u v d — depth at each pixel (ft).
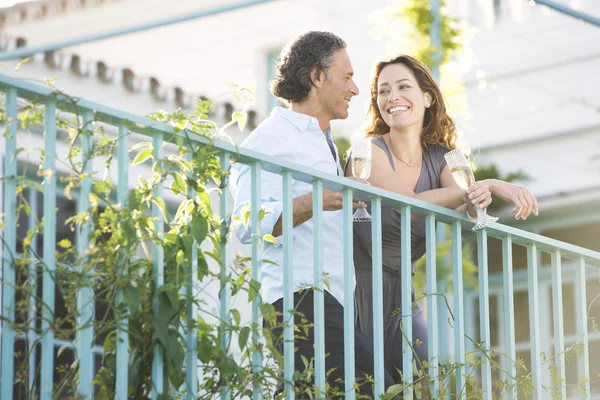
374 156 14.48
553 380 14.39
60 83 31.73
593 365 35.91
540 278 38.83
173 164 10.13
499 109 41.27
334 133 36.78
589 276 35.91
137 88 33.04
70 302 9.20
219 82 44.60
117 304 9.52
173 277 9.93
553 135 40.60
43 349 9.07
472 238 38.83
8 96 9.26
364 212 13.55
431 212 13.10
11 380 8.87
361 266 14.01
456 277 13.44
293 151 13.33
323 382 11.23
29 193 25.63
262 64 44.52
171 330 9.78
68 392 9.53
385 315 14.01
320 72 13.91
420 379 12.44
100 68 32.40
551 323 38.11
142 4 45.09
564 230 40.04
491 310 39.01
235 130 35.94
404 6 25.43
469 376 12.94
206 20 45.03
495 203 39.65
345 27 41.98
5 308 9.01
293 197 13.15
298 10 44.14
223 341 10.25
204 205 10.29
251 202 10.92
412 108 14.56
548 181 40.42
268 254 13.07
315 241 11.46
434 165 14.85
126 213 9.58
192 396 10.01
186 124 10.34
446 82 25.34
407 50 25.34
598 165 39.75
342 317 12.99
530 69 40.98
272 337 10.92
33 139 25.25
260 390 10.49
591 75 40.24
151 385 9.82
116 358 9.57
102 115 9.75
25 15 44.86
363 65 41.01
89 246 9.46
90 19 44.78
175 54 44.75
